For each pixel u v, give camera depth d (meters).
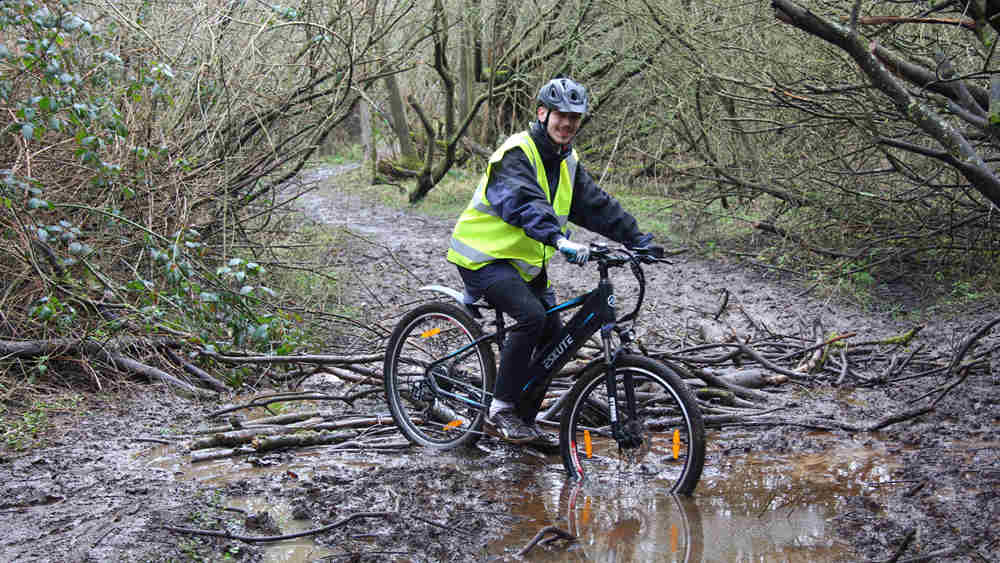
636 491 3.98
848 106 8.23
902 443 4.66
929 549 3.22
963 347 5.66
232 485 3.97
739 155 11.24
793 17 3.96
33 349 5.43
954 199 8.47
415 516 3.56
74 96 5.24
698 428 3.86
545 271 4.43
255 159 8.09
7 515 3.57
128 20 6.45
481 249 4.27
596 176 15.02
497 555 3.25
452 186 19.34
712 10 9.92
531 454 4.57
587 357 5.89
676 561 3.18
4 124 5.70
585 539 3.39
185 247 6.02
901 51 7.05
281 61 8.44
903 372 6.15
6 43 5.93
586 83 13.62
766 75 8.59
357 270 10.09
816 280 9.15
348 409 5.42
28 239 5.30
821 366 6.19
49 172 5.88
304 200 18.89
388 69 10.28
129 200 6.31
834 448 4.61
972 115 4.29
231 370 6.13
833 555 3.21
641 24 11.15
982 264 8.97
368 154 21.25
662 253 4.11
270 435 4.72
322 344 6.87
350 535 3.41
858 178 9.51
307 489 3.91
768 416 5.18
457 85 19.41
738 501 3.82
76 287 5.70
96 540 3.30
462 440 4.65
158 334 5.96
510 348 4.25
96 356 5.62
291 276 8.68
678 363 5.71
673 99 11.73
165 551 3.23
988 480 3.93
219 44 7.39
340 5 8.62
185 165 6.30
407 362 4.88
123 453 4.48
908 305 8.45
